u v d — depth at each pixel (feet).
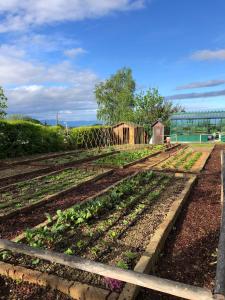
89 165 44.09
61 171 38.19
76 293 11.62
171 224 18.74
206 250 15.92
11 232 18.38
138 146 86.43
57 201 24.90
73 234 17.39
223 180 24.31
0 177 34.22
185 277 13.51
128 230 18.04
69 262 10.44
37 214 21.76
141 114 129.90
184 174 34.40
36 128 66.74
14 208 22.66
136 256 14.67
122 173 37.83
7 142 56.70
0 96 61.87
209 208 22.80
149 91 130.00
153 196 25.21
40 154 63.31
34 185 30.58
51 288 12.18
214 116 107.65
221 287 8.44
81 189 29.14
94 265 10.03
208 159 52.08
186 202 24.56
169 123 123.85
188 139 108.17
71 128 84.23
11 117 94.22
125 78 175.63
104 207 21.45
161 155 59.67
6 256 14.33
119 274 9.62
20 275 12.73
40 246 15.69
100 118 174.91
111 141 101.91
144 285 9.32
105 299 11.14
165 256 15.47
